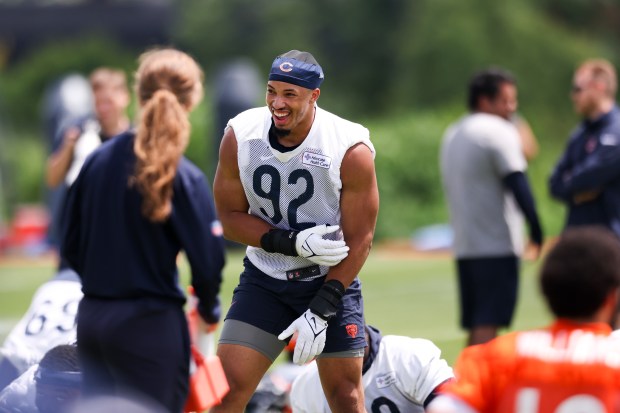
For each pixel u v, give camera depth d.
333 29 140.25
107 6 166.00
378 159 80.00
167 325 16.47
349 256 17.97
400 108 118.25
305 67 17.39
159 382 16.34
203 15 144.00
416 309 40.97
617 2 137.25
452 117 84.25
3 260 65.56
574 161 28.52
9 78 136.25
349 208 18.06
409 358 19.16
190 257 16.59
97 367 16.62
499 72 28.55
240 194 18.53
